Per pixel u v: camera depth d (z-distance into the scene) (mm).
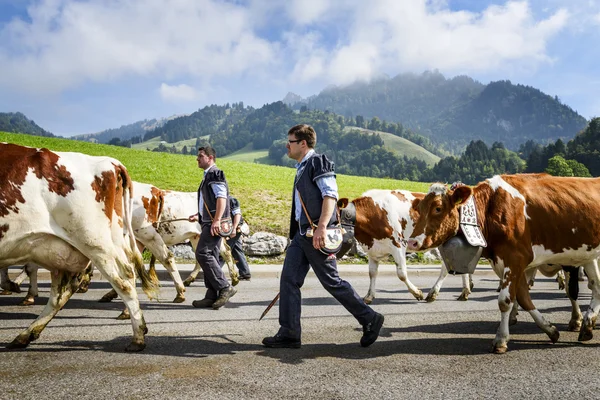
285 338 5453
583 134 191625
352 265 15305
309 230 5230
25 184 5066
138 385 4141
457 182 6070
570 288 6742
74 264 5422
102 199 5391
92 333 5969
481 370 4797
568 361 5164
